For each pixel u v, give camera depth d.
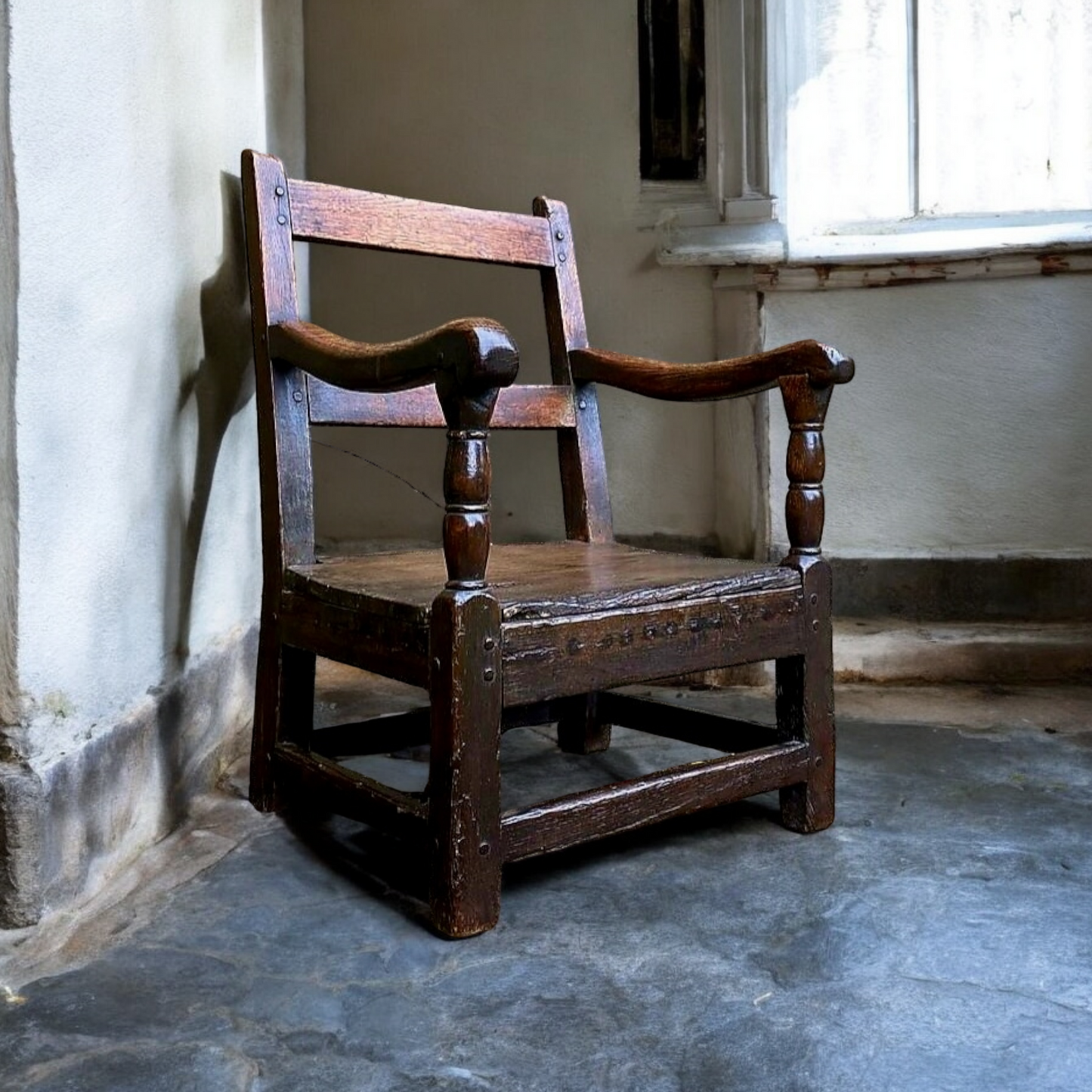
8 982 1.17
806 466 1.60
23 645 1.22
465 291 2.69
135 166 1.48
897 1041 1.06
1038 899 1.38
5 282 1.19
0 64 1.17
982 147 2.55
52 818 1.26
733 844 1.57
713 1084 0.99
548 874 1.47
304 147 2.67
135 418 1.49
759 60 2.45
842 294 2.51
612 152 2.58
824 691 1.62
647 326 2.61
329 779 1.50
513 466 2.69
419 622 1.29
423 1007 1.12
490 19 2.62
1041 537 2.53
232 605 1.95
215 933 1.28
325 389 1.67
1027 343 2.49
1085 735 2.09
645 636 1.41
